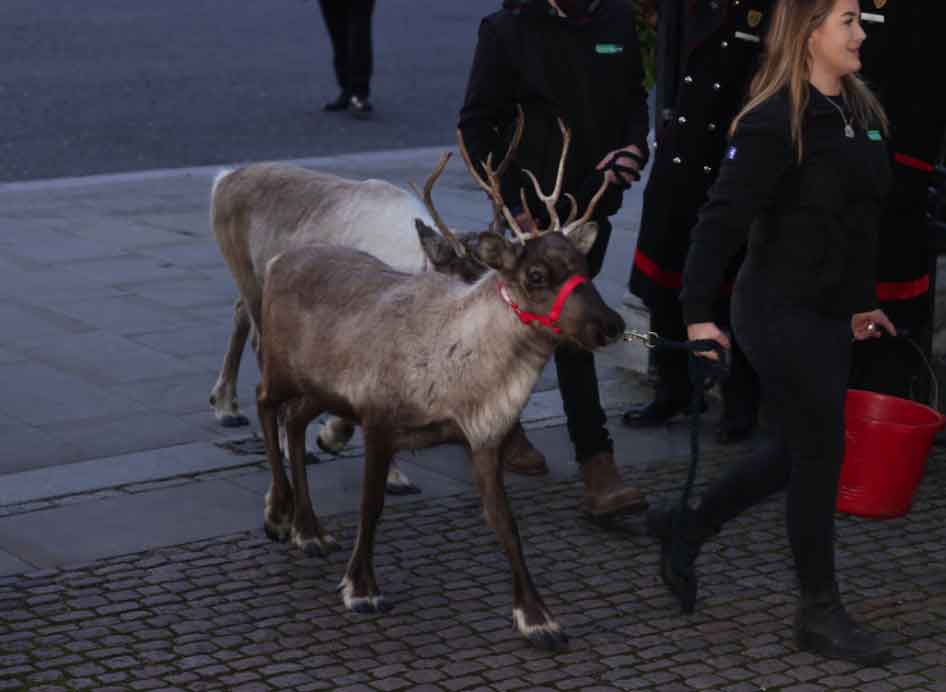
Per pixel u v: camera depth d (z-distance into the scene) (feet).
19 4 78.02
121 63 63.16
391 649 17.63
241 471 23.30
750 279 17.19
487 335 17.26
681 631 18.20
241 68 63.00
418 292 18.16
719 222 16.74
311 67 63.82
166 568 19.75
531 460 23.43
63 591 18.97
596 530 21.43
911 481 21.66
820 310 16.94
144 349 29.37
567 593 19.26
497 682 16.84
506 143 22.25
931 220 24.84
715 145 23.95
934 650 17.79
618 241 38.11
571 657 17.48
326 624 18.25
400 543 20.75
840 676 17.10
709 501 18.28
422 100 58.08
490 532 21.18
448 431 17.95
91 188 43.50
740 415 24.94
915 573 19.97
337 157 48.08
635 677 17.01
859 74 23.26
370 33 54.24
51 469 23.13
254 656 17.38
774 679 17.01
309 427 25.27
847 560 20.34
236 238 23.98
